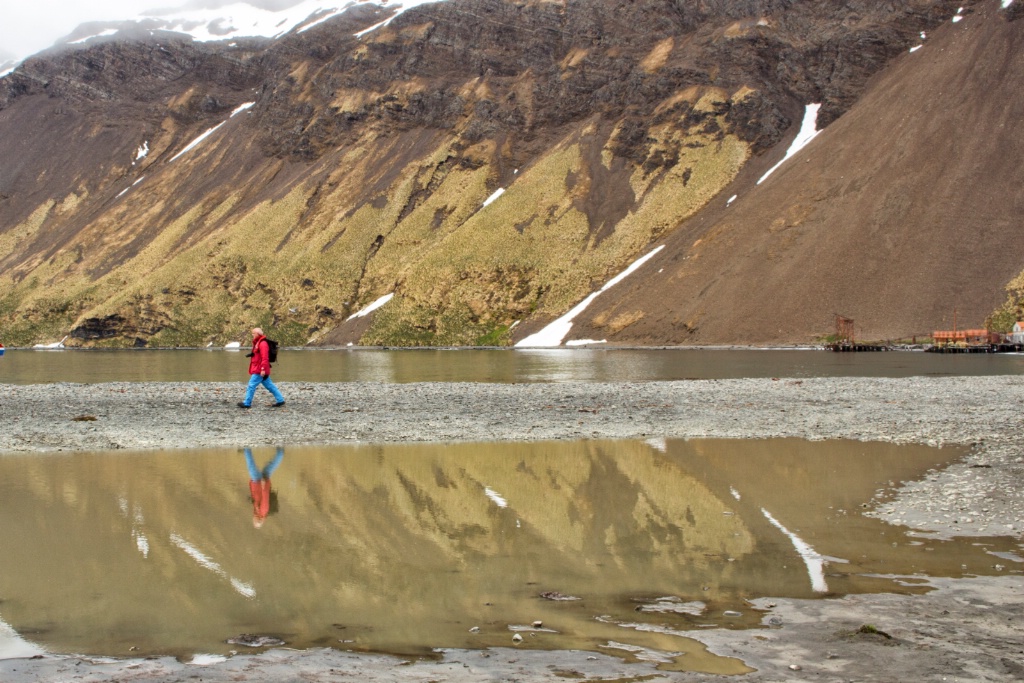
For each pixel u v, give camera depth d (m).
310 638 9.99
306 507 17.38
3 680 8.56
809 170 139.25
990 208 117.94
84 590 11.84
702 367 68.62
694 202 153.25
